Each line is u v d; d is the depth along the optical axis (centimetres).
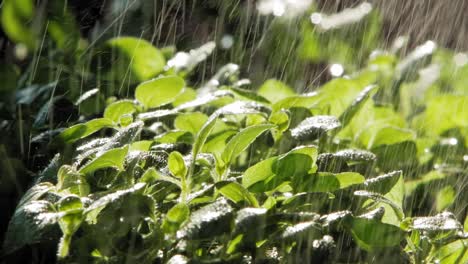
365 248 82
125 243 78
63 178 80
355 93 98
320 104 96
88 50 99
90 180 81
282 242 80
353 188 85
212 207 78
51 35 99
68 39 99
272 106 92
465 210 97
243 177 82
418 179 94
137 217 78
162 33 114
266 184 82
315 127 85
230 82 105
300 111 92
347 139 96
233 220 77
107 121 87
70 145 88
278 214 80
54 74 97
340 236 83
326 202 85
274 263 80
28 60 98
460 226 82
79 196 80
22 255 82
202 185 83
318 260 80
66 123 95
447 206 94
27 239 77
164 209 81
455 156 98
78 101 93
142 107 91
